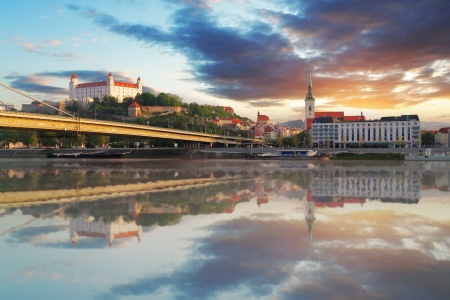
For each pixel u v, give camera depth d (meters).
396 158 159.75
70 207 34.06
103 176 68.44
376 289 15.09
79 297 14.48
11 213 31.19
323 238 22.69
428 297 14.40
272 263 18.09
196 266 17.70
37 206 34.69
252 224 26.56
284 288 15.19
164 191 45.66
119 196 41.31
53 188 49.34
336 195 41.22
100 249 20.48
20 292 14.95
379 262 18.23
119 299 14.34
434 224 26.59
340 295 14.56
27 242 21.91
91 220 28.12
